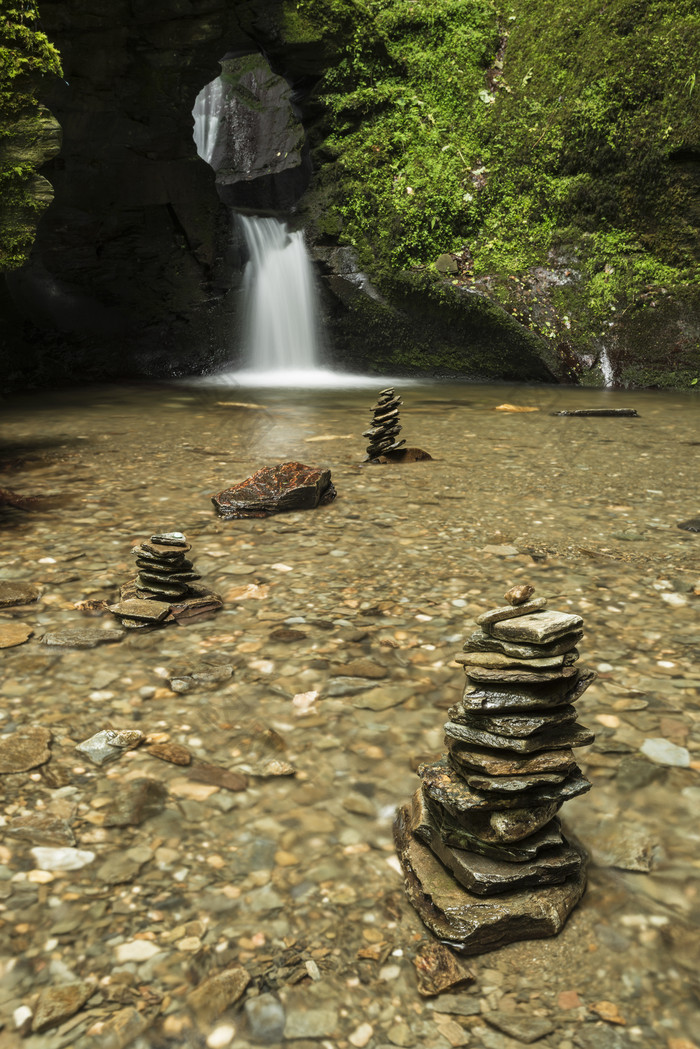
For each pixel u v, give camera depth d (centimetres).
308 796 235
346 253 1634
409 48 1675
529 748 199
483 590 399
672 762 254
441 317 1570
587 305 1521
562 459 740
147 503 560
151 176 1538
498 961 181
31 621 357
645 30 1518
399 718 278
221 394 1296
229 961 176
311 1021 163
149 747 257
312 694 294
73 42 1365
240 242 1658
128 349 1559
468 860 195
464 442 827
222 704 287
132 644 336
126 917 187
